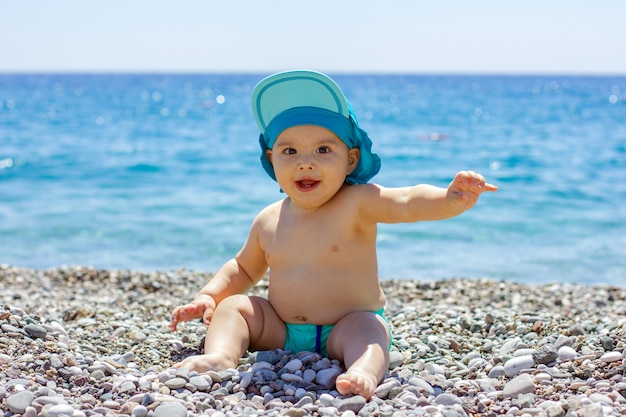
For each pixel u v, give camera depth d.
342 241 1.59
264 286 2.63
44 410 1.25
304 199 1.59
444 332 1.84
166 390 1.37
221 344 1.52
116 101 24.64
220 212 4.86
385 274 3.38
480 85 51.16
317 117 1.58
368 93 31.86
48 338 1.62
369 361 1.42
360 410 1.29
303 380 1.44
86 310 2.08
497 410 1.29
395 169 7.04
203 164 7.31
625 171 6.72
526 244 3.99
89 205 5.10
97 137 10.67
